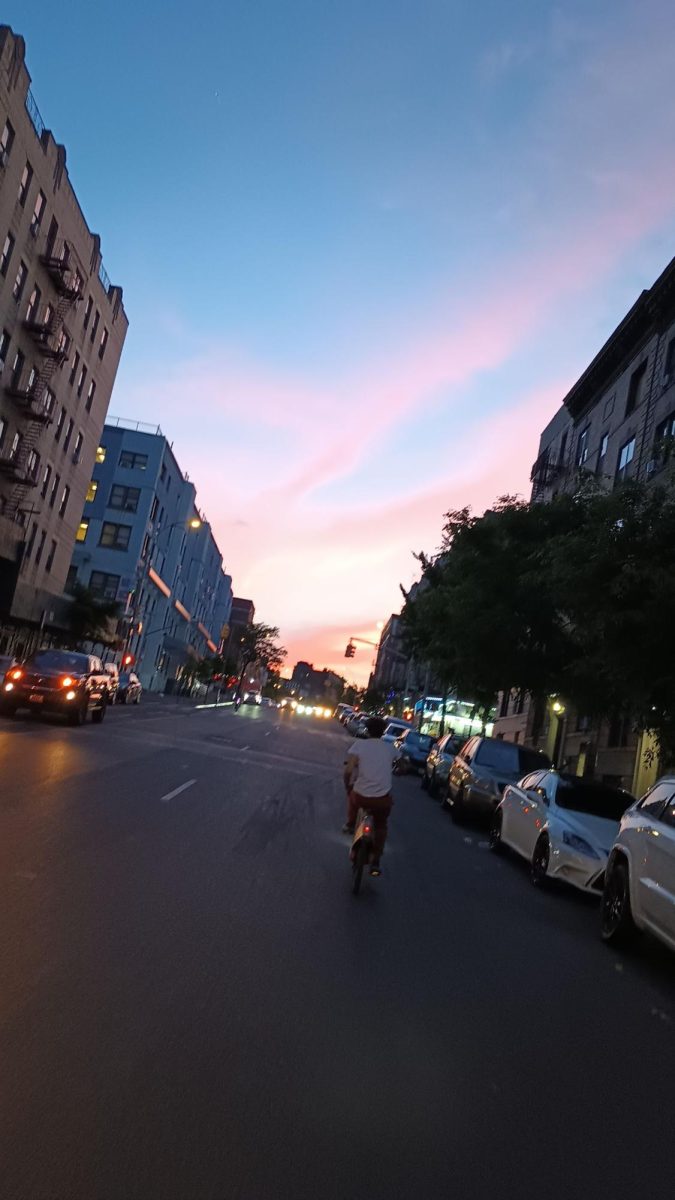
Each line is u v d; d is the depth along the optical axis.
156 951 6.60
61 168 39.00
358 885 9.57
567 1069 5.64
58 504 47.16
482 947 8.37
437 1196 3.92
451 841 16.02
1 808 11.16
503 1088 5.18
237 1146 4.06
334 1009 5.98
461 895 10.78
